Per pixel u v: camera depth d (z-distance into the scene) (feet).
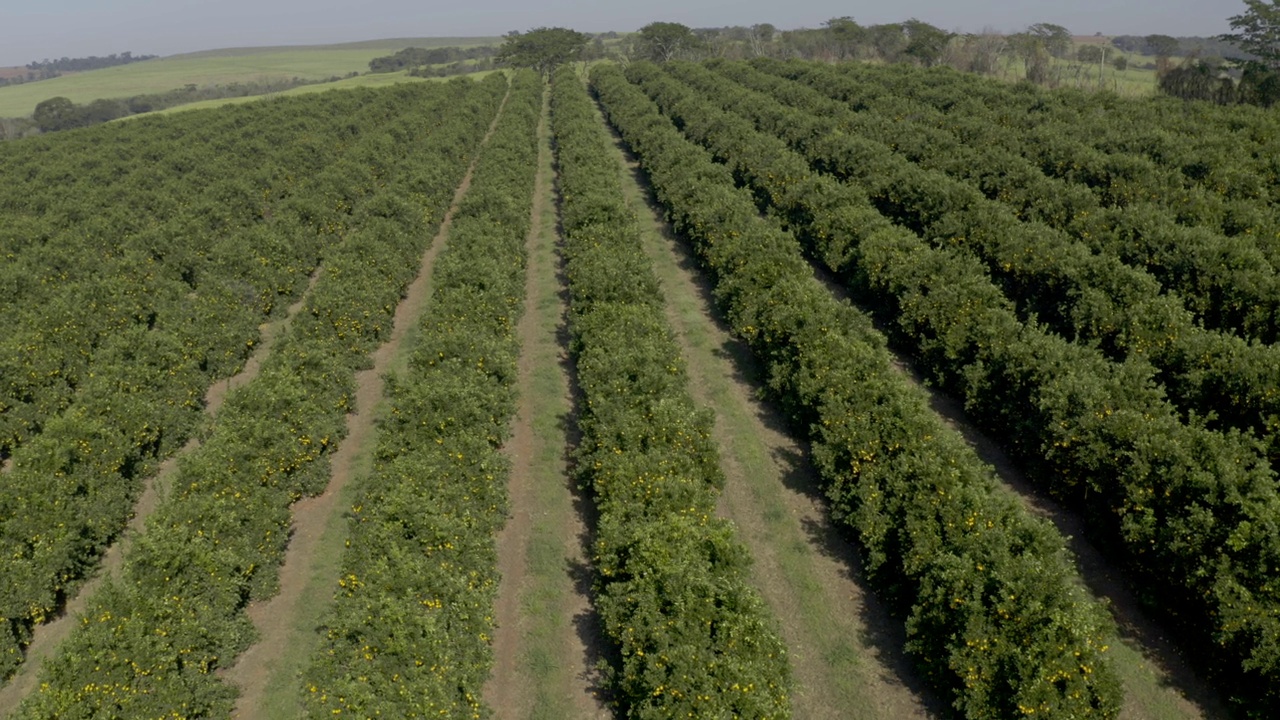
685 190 168.86
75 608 81.71
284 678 71.82
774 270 121.39
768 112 233.76
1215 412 84.58
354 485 96.22
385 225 158.61
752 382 116.98
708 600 63.62
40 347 116.98
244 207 189.78
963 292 107.45
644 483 77.82
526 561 84.64
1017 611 62.18
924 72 272.51
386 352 132.87
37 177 221.46
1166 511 71.67
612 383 93.81
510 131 246.27
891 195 157.69
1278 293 100.48
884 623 74.23
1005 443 97.40
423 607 67.21
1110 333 103.40
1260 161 149.48
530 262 170.19
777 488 93.76
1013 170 156.46
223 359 123.75
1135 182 144.87
